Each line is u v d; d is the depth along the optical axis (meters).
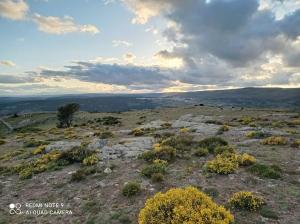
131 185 13.57
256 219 9.76
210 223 8.50
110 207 12.23
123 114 123.62
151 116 97.56
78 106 104.69
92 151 23.80
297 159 17.03
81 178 16.89
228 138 27.89
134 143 28.22
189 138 25.58
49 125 120.81
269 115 64.12
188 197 9.52
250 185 13.02
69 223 11.35
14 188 17.05
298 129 35.12
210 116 75.19
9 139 55.94
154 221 8.85
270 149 20.44
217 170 14.91
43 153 29.95
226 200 11.55
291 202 10.88
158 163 17.27
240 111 87.56
